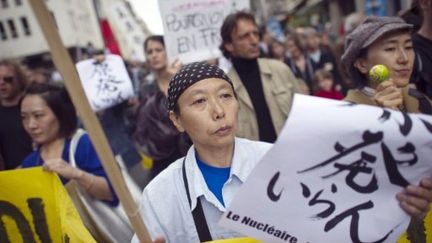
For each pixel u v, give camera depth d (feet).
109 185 7.09
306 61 21.74
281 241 3.89
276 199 3.70
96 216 6.90
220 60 11.43
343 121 3.52
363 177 3.72
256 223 3.81
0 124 10.53
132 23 14.98
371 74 5.21
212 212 4.56
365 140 3.57
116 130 13.15
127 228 7.16
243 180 4.58
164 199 4.70
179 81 4.46
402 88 6.15
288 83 9.86
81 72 11.89
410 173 3.73
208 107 4.32
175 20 10.82
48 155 7.47
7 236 5.13
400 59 5.81
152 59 10.84
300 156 3.57
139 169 12.05
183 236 4.68
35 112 7.31
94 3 19.57
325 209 3.79
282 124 9.53
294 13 82.58
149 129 10.07
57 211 5.11
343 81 15.92
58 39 2.92
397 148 3.62
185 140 9.23
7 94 10.43
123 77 12.09
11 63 10.75
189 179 4.65
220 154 4.61
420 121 3.60
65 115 7.53
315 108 3.51
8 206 5.12
